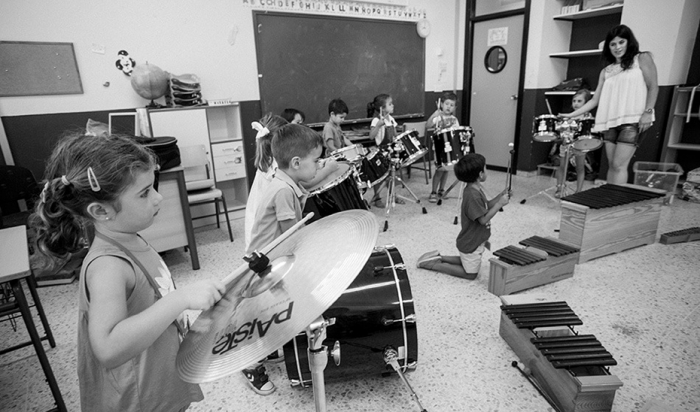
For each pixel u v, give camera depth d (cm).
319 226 91
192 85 355
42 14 309
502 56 521
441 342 184
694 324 188
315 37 438
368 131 480
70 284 267
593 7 443
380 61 492
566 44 492
